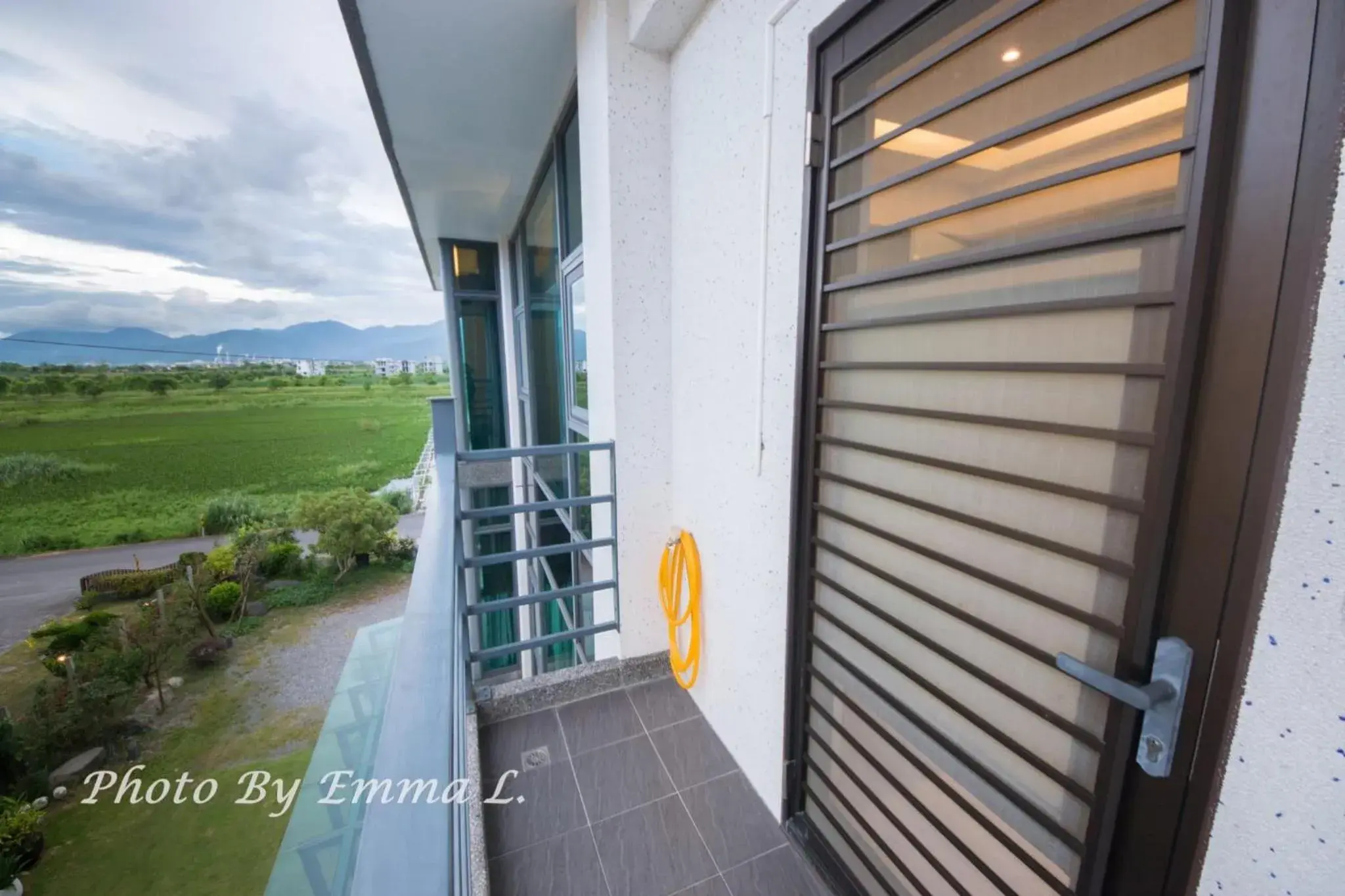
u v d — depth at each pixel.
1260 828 0.56
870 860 1.20
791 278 1.29
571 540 3.39
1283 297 0.51
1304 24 0.48
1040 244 0.73
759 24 1.34
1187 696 0.62
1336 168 0.46
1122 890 0.71
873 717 1.16
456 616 1.24
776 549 1.43
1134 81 0.61
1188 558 0.61
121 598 13.90
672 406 2.05
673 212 1.92
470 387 7.24
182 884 6.59
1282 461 0.52
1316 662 0.50
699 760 1.71
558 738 1.81
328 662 11.38
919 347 0.97
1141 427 0.64
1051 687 0.78
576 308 3.06
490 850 1.41
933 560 0.97
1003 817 0.89
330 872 1.67
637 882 1.32
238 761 8.58
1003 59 0.78
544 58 2.51
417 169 4.09
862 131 1.07
